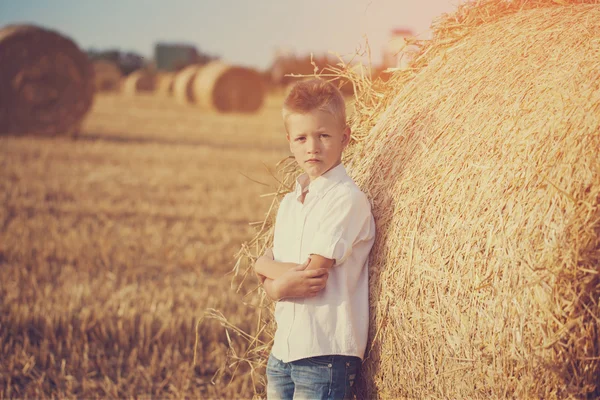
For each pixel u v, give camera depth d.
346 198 2.68
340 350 2.61
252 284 6.38
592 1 3.16
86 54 17.25
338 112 2.69
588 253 2.22
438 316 2.52
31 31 16.34
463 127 2.71
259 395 3.43
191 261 7.01
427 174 2.72
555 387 2.25
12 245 7.10
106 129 19.94
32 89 16.50
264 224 3.56
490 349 2.37
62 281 6.19
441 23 3.46
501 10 3.38
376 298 2.75
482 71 2.88
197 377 4.54
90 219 8.56
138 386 4.38
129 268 6.73
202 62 74.38
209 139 18.44
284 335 2.69
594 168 2.24
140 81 49.47
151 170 12.44
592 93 2.39
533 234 2.31
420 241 2.63
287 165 3.65
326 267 2.60
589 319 2.23
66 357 4.78
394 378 2.68
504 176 2.45
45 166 12.22
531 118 2.50
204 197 10.27
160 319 5.35
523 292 2.30
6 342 4.93
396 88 3.44
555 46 2.71
